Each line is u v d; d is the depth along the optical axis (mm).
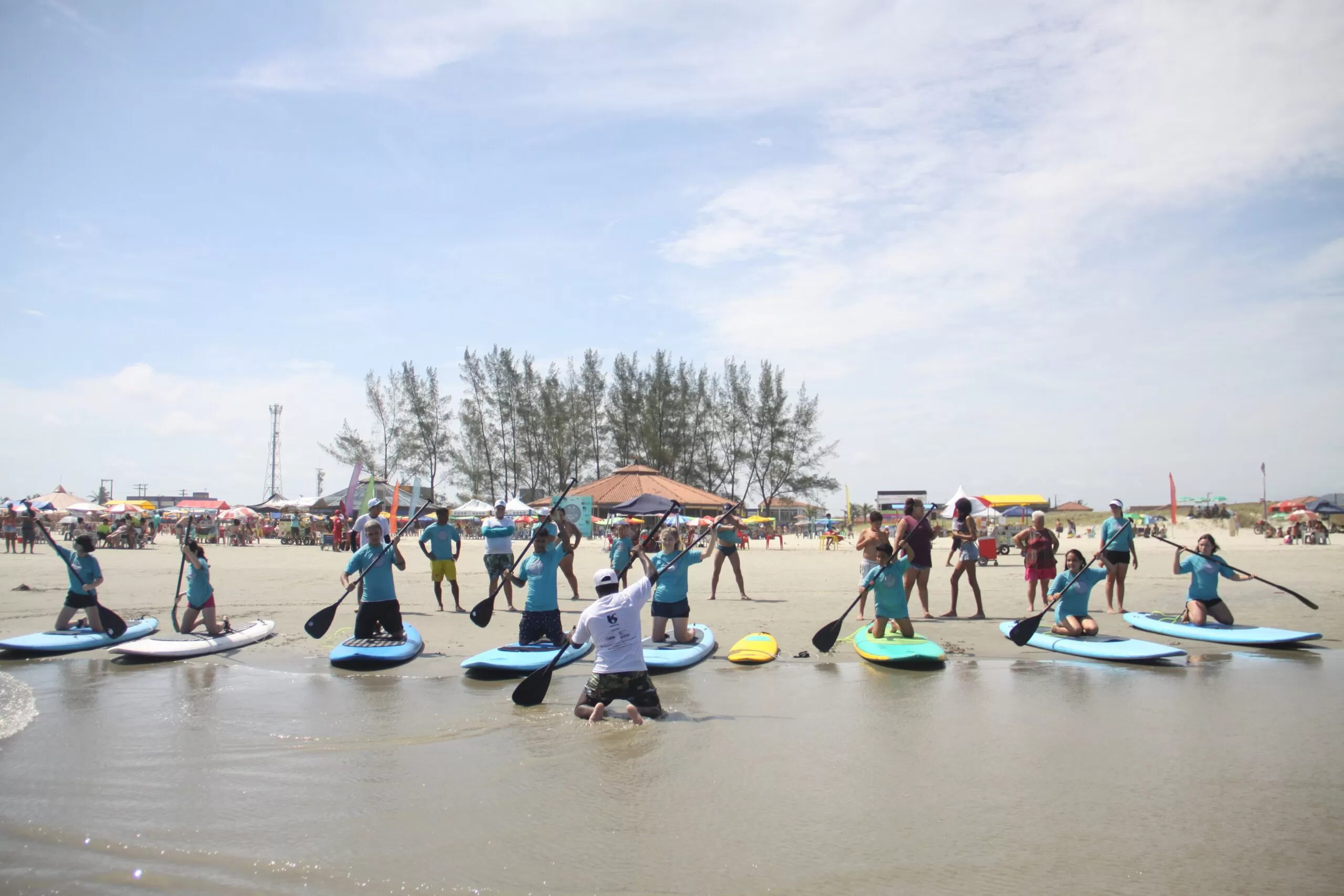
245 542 39250
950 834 4969
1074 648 10289
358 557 10453
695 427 64125
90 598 11234
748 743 6754
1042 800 5512
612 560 12781
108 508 41188
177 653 10203
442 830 5027
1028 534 13352
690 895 4219
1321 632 11977
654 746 6684
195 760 6355
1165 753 6504
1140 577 19688
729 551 15664
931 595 16297
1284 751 6551
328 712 7738
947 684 8898
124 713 7680
